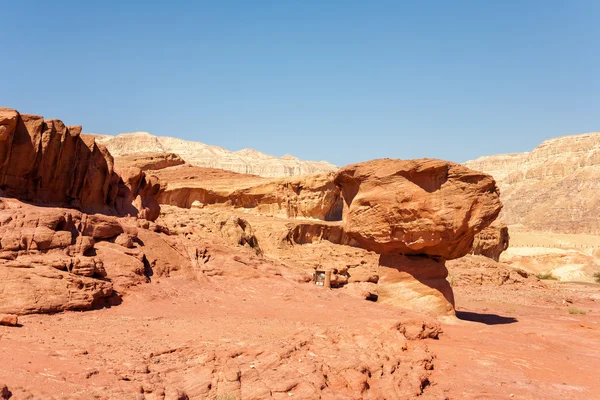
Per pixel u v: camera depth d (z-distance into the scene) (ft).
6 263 62.80
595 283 296.71
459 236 88.38
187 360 47.60
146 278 78.54
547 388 55.16
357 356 53.36
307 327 61.77
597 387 57.06
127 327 56.59
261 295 87.97
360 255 170.50
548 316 115.65
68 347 46.37
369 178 93.30
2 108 77.56
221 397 41.70
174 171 221.66
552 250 426.51
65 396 36.22
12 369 39.04
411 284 92.73
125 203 105.81
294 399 42.98
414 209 87.92
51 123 85.92
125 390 39.14
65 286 62.59
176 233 108.68
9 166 80.33
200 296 79.87
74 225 76.33
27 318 55.62
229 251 101.76
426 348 64.23
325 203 208.33
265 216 189.37
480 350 67.62
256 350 50.34
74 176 91.66
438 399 49.11
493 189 86.17
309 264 146.10
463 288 165.48
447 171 85.81
